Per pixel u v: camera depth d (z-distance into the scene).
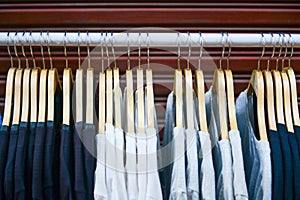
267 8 1.24
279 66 1.28
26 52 1.23
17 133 0.88
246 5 1.24
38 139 0.87
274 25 1.28
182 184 0.84
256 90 0.97
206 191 0.85
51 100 0.92
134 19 1.26
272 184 0.87
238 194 0.85
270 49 1.25
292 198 0.87
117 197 0.83
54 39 0.98
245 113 0.99
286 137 0.91
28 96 0.93
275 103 0.97
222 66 1.28
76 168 0.85
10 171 0.84
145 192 0.84
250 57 1.27
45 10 1.23
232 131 0.90
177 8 1.24
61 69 1.26
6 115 0.92
